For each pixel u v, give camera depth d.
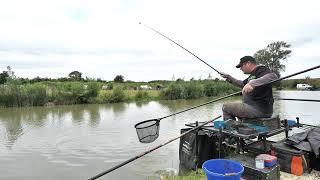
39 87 23.66
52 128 12.20
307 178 4.25
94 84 25.56
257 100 4.92
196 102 25.30
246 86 4.71
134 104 23.66
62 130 11.67
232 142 5.16
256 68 5.15
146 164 6.87
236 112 5.07
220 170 3.77
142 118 14.81
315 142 4.50
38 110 19.77
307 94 28.47
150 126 4.79
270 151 4.80
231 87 32.69
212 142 5.36
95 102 24.86
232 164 3.70
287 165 4.47
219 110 16.69
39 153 8.34
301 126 5.53
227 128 4.81
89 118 15.09
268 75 4.75
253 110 4.90
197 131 5.43
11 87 22.64
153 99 28.17
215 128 5.01
